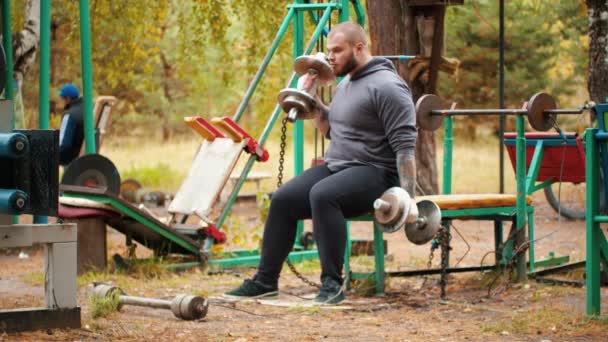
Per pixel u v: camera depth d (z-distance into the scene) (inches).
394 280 325.7
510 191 717.3
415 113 284.5
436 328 235.8
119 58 705.0
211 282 329.4
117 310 255.3
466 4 1069.1
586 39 1059.9
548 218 538.3
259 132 713.0
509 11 1059.3
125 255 381.7
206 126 383.2
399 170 270.5
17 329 214.8
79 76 963.3
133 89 1189.1
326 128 291.9
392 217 261.1
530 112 296.5
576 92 1126.4
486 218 310.7
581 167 348.2
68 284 221.6
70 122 473.1
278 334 227.8
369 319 249.9
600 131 234.5
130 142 1243.8
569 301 266.7
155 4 751.1
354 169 275.0
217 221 372.8
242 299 280.4
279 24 683.4
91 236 341.7
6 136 195.0
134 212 341.1
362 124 277.7
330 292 275.7
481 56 1083.9
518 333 225.1
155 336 220.2
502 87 388.5
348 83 284.7
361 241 398.9
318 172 283.6
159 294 299.7
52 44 846.5
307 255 385.4
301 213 282.4
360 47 279.7
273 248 283.4
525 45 1074.1
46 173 205.3
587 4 422.3
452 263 378.9
